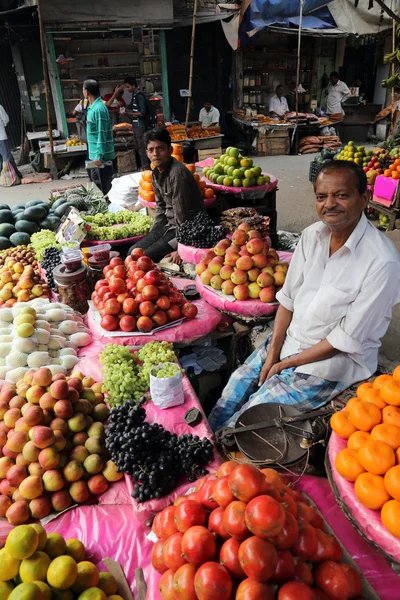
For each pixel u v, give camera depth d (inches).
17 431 79.8
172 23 428.5
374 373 93.4
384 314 84.2
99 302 116.3
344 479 57.9
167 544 49.5
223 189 200.5
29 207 193.8
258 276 114.7
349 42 520.7
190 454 74.7
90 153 301.6
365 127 539.8
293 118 475.5
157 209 180.2
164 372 89.0
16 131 513.7
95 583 61.1
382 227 245.1
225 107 529.7
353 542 64.5
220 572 43.7
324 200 80.0
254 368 105.0
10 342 102.3
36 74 462.6
